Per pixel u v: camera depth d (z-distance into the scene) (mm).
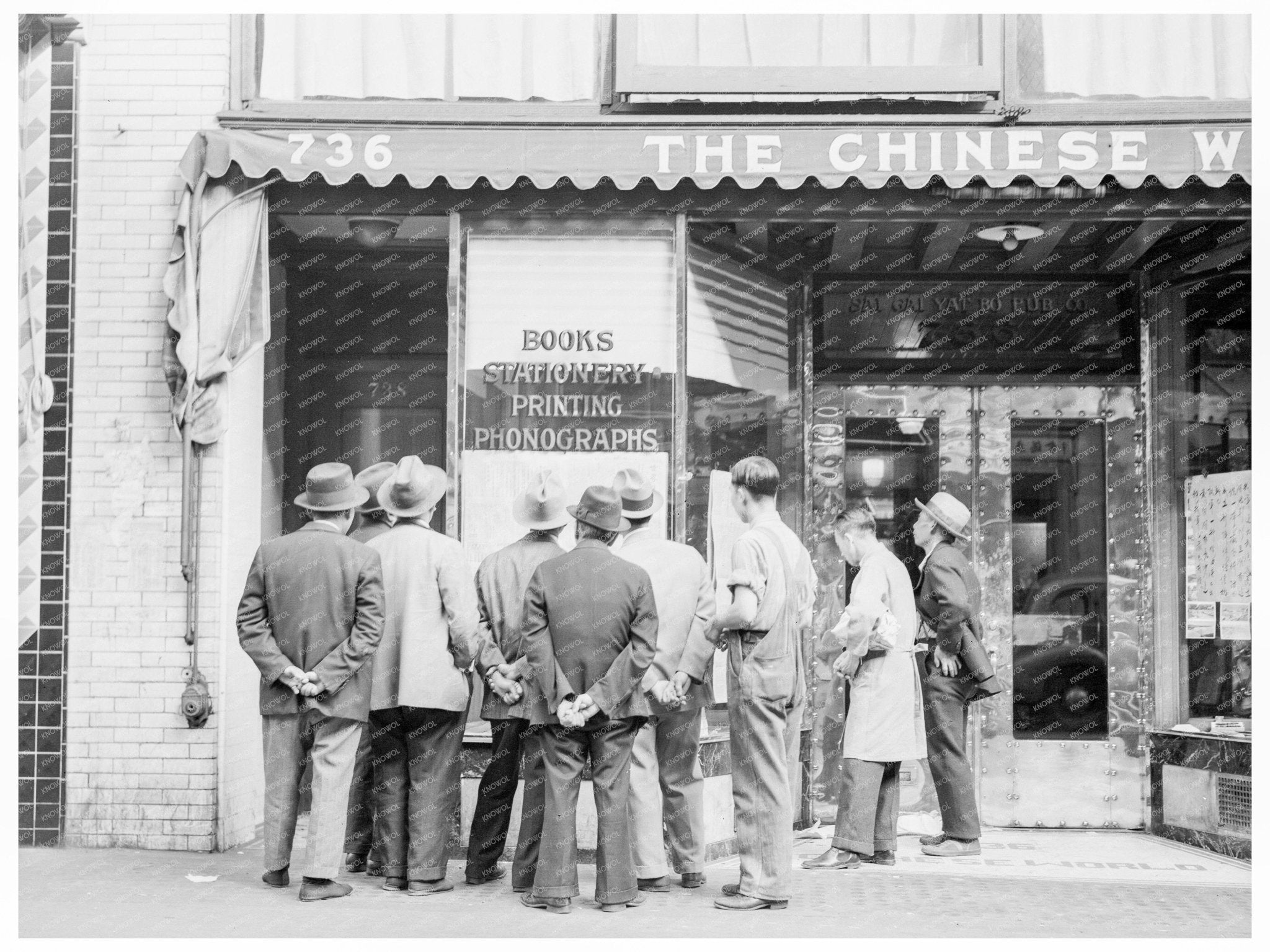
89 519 7387
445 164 7223
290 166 7230
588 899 6355
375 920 5863
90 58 7520
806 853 7613
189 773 7293
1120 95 7402
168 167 7496
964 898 6449
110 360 7445
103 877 6660
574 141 7227
